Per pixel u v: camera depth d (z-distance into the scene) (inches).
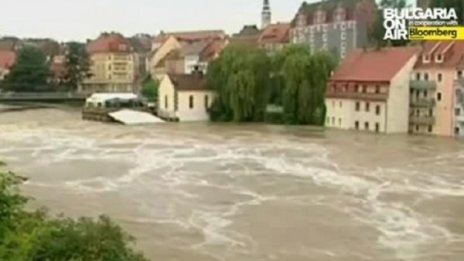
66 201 1713.8
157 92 4825.3
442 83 3385.8
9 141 3019.2
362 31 5565.9
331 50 5113.2
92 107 4471.0
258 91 4173.2
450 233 1455.5
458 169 2260.1
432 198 1802.4
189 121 4274.1
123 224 1481.3
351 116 3708.2
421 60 3518.7
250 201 1740.9
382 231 1460.4
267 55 4215.1
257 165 2321.6
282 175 2127.2
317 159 2469.2
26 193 1807.3
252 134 3378.4
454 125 3344.0
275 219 1550.2
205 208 1656.0
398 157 2532.0
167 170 2215.8
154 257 1237.1
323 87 3927.2
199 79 4431.6
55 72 6776.6
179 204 1700.3
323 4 6003.9
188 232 1423.5
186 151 2674.7
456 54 3393.2
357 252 1300.4
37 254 665.0
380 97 3513.8
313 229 1466.5
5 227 765.3
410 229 1483.8
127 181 2011.6
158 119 4306.1
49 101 5816.9
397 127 3526.1
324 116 3912.4
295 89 3954.2
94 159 2450.8
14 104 5669.3
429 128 3452.3
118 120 4121.6
